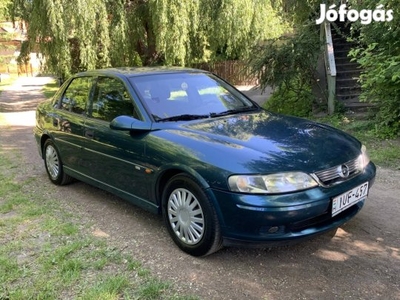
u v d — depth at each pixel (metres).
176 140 3.43
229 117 4.01
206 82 4.57
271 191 2.86
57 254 3.42
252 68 10.48
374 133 7.63
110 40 14.40
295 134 3.56
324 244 3.54
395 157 6.23
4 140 8.94
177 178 3.36
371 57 7.38
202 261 3.29
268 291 2.86
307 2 11.55
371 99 8.20
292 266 3.19
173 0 13.90
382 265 3.18
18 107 15.86
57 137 5.06
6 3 14.32
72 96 5.03
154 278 3.04
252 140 3.35
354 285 2.91
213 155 3.13
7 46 18.12
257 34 15.86
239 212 2.91
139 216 4.27
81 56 13.60
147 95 4.00
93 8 13.23
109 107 4.27
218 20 15.20
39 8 13.15
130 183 3.89
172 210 3.49
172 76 4.41
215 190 3.03
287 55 9.88
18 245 3.64
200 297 2.79
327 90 10.23
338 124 8.75
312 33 10.48
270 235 2.93
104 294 2.82
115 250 3.50
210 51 17.27
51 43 13.77
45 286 2.96
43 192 5.16
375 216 4.12
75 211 4.46
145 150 3.61
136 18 15.53
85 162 4.57
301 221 2.96
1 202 4.82
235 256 3.36
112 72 4.45
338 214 3.30
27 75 35.72
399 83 7.14
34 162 6.79
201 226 3.22
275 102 11.18
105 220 4.18
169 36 14.13
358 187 3.34
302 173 2.97
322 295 2.80
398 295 2.79
